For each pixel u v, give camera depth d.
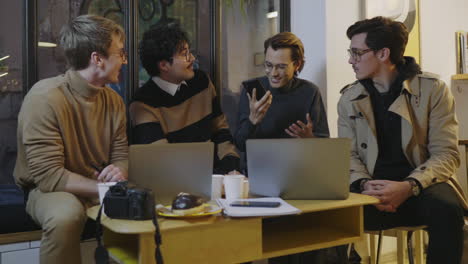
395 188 2.19
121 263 1.57
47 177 2.04
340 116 2.63
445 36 3.78
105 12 2.73
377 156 2.46
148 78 2.88
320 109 2.99
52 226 1.80
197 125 2.77
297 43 2.90
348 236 1.89
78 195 2.06
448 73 3.81
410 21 3.51
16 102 2.49
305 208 1.68
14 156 2.49
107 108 2.37
